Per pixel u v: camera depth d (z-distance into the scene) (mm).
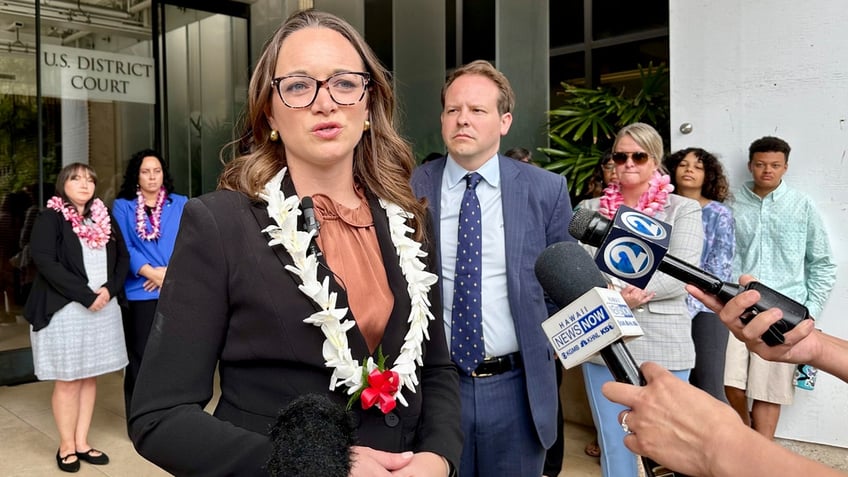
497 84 2182
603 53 5504
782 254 3412
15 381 5027
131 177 3895
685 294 2445
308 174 1267
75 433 3537
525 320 2053
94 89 5426
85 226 3521
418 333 1271
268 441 1050
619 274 1139
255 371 1153
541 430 2041
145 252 3814
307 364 1141
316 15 1278
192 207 1162
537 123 4785
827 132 3373
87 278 3488
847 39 3299
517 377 2076
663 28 5270
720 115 3670
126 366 3836
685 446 803
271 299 1133
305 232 1178
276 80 1199
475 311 2059
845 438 3359
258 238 1169
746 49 3572
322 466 933
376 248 1317
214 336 1130
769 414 3416
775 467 730
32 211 5457
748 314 1042
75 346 3432
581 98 4680
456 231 2162
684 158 3469
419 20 5316
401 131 2016
